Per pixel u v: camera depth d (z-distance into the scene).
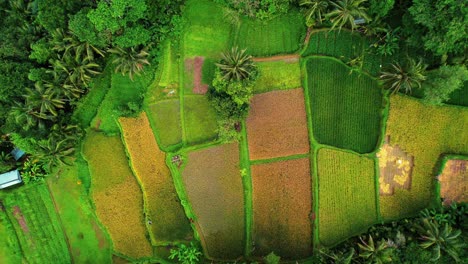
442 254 28.89
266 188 32.22
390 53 30.55
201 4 32.66
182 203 32.28
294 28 32.25
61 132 31.31
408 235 29.50
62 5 28.19
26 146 30.41
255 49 32.44
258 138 32.19
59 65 29.42
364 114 31.92
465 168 30.45
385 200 31.42
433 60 29.16
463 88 30.97
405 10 29.45
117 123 33.00
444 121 30.83
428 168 30.92
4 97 30.00
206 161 32.53
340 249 30.39
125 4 26.16
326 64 32.09
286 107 32.19
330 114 32.16
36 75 29.45
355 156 31.64
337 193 31.75
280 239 32.09
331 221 31.67
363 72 31.77
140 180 32.94
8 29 30.67
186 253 31.42
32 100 29.39
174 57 32.66
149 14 29.59
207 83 32.56
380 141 31.20
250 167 32.22
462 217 29.17
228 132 30.14
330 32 31.75
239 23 32.16
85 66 30.12
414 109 30.97
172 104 32.88
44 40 30.08
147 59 31.41
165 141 32.91
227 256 32.28
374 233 30.42
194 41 32.56
